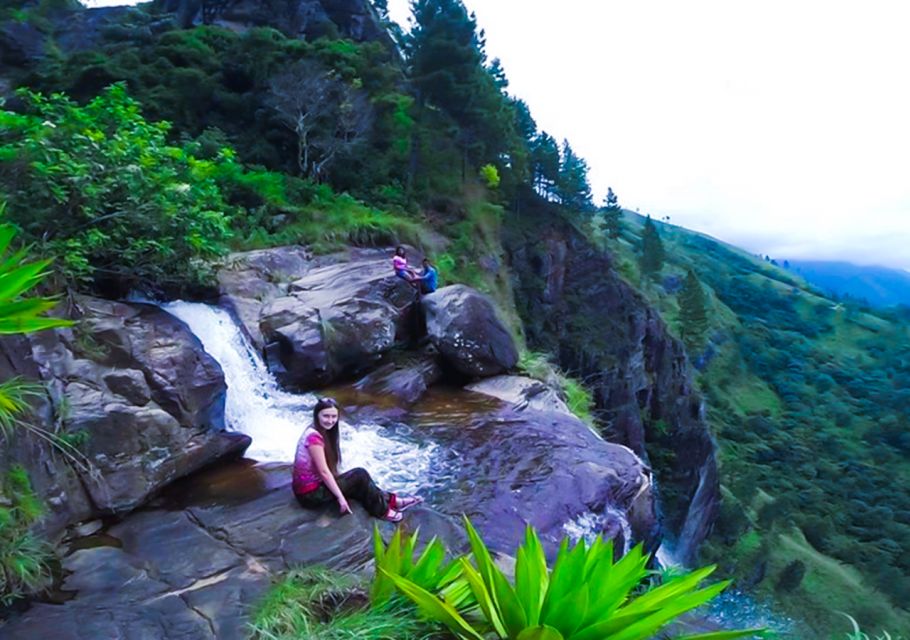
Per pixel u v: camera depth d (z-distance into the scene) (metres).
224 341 8.72
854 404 87.75
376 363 10.06
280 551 4.64
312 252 14.14
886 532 50.06
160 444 5.78
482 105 32.03
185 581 4.25
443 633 3.09
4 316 3.07
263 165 20.81
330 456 5.27
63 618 3.77
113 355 6.23
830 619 34.16
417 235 18.84
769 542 40.97
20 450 4.64
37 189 6.45
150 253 7.85
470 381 10.16
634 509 6.85
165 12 32.38
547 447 7.39
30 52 25.47
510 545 5.32
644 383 37.81
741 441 67.25
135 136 7.62
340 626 3.19
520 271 32.19
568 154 49.56
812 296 131.75
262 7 31.19
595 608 2.67
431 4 33.06
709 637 2.62
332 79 22.55
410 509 5.46
